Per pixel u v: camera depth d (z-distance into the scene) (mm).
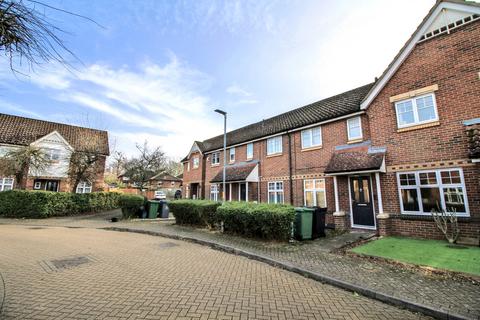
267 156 17125
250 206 10117
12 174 18812
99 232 12266
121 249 8438
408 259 6629
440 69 9391
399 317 4020
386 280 5344
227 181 18422
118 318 3754
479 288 4867
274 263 6766
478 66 8547
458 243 8062
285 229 8961
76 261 6855
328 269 6082
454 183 8672
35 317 3742
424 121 9570
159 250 8359
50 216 17312
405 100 10211
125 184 39438
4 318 3697
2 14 2846
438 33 9555
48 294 4605
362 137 11766
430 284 5102
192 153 27578
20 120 25844
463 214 8367
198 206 12602
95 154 21406
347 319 3900
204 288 4996
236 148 20594
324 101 15992
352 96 13625
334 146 12938
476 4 8641
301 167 14562
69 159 21469
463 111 8695
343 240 9141
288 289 5070
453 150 8773
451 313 3916
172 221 16078
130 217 17125
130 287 5000
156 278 5555
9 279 5336
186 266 6527
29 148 18984
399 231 9742
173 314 3906
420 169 9484
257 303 4371
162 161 35812
